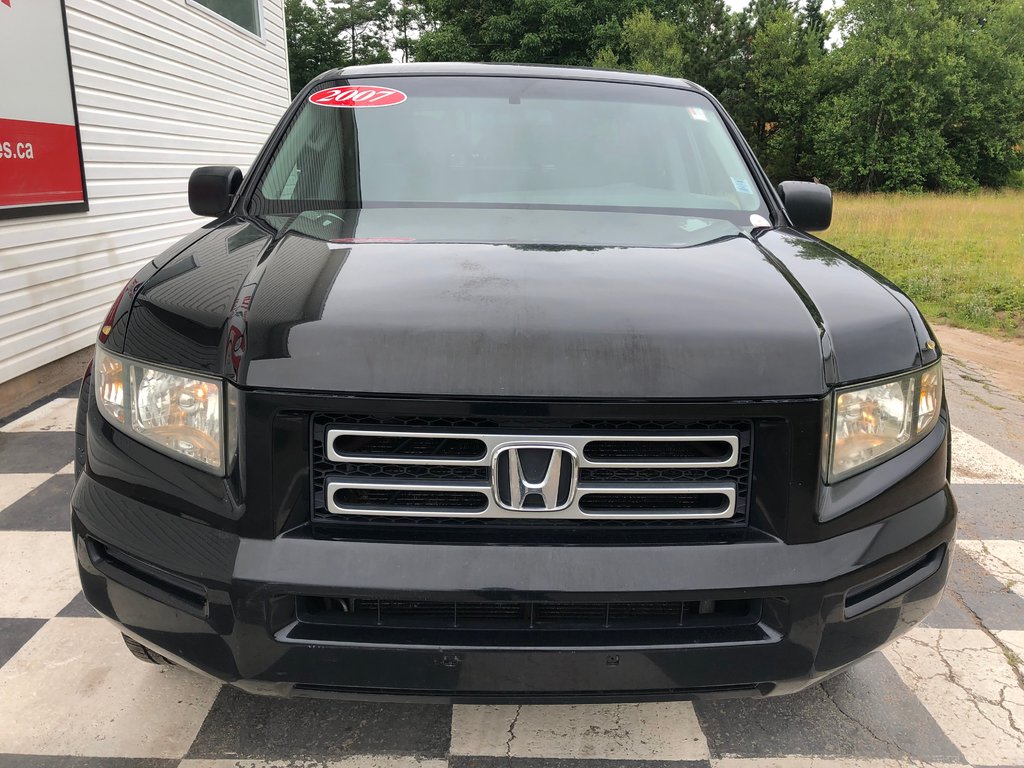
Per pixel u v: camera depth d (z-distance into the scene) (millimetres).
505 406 1428
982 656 2400
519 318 1517
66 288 5066
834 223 16344
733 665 1514
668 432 1472
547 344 1464
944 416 1876
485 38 36531
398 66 2992
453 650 1464
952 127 34844
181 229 6934
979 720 2109
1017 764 1951
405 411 1433
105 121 5598
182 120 6984
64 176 4957
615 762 1913
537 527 1499
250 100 8859
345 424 1454
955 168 33750
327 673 1483
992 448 4262
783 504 1516
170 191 6734
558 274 1725
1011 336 7699
